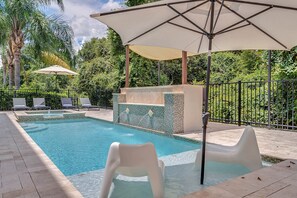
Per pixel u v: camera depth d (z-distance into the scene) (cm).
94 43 2158
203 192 205
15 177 259
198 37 358
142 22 312
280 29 306
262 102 653
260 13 284
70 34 1468
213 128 609
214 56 1424
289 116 609
